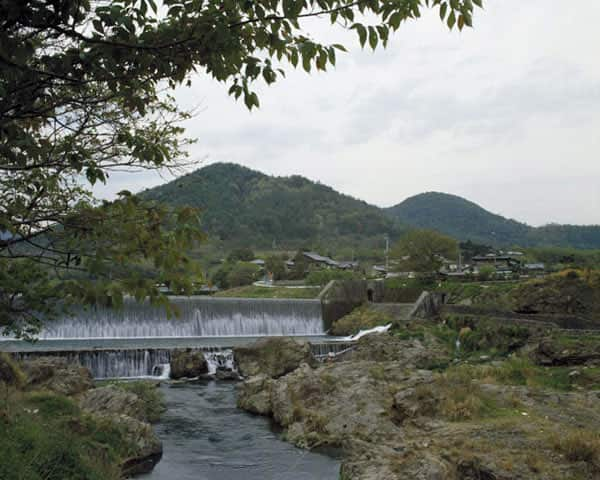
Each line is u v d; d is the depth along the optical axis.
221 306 48.16
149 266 4.64
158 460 17.36
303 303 53.50
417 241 63.81
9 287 5.25
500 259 90.19
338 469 16.88
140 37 4.20
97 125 5.29
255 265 99.94
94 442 13.24
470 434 16.44
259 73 4.30
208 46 4.20
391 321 51.28
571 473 13.02
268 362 34.19
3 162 5.12
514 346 36.03
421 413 19.41
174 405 25.72
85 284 4.09
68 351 30.42
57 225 4.78
